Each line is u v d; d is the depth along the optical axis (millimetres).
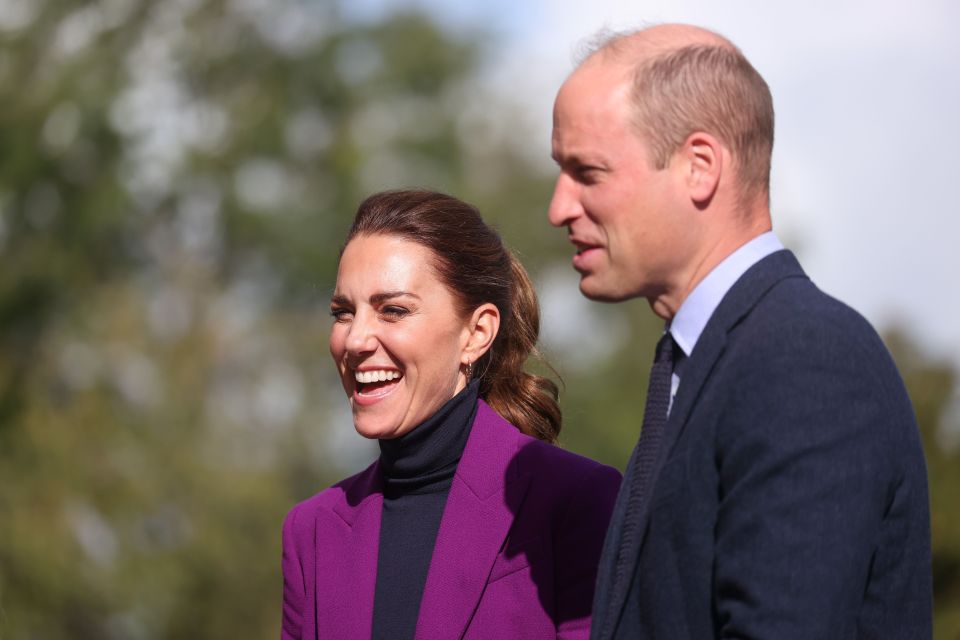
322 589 11633
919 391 67375
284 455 81250
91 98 80250
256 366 83312
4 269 78938
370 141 89875
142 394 79500
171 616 71438
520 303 12562
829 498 7855
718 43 8914
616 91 8812
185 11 86250
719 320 8648
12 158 79875
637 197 8766
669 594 8406
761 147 8852
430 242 11578
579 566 11242
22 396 75375
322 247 85062
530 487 11555
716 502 8336
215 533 72062
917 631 8367
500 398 12469
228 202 83750
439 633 11094
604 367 96188
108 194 79562
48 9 82750
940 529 56812
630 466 9234
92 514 72812
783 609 7770
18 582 69500
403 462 11719
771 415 8062
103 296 79562
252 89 86688
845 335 8180
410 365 11445
